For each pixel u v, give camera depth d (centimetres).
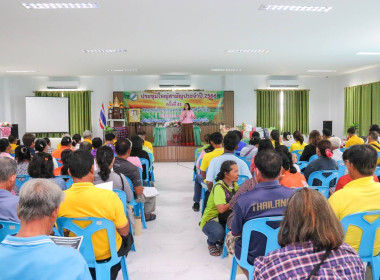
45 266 104
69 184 320
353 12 468
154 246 342
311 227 105
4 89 1109
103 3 425
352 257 106
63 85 1117
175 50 718
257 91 1177
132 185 342
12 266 103
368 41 647
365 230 193
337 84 1198
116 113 1066
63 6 436
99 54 754
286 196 191
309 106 1212
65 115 1137
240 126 1131
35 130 1112
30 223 114
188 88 1162
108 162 278
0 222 189
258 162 192
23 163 346
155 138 1112
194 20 502
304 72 1088
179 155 1056
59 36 590
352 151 195
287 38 619
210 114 1162
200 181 445
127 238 230
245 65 933
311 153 473
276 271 105
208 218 319
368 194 191
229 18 493
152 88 1158
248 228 190
